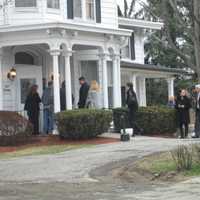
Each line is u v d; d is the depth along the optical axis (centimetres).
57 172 1981
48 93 3077
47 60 3394
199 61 1391
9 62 3231
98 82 3569
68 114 2838
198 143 2400
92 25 3397
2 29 3080
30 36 3070
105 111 2959
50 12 3262
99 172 1948
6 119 2791
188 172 1827
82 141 2866
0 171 2047
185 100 3095
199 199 1433
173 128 3272
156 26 4366
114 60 3444
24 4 3216
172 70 4497
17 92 3269
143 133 3269
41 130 3209
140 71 4169
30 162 2233
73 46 3338
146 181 1786
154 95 5834
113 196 1520
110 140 2875
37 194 1585
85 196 1532
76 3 3444
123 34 3444
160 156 2130
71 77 3528
